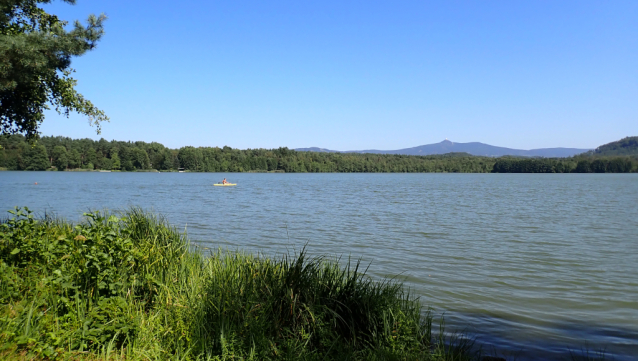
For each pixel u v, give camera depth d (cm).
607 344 644
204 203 3334
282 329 520
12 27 1052
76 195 4081
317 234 1738
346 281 624
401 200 3853
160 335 489
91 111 1322
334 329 548
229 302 527
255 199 3853
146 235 814
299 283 573
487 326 709
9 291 527
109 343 453
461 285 967
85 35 886
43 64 800
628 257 1305
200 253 816
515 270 1123
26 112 1176
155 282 583
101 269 564
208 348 463
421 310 775
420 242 1562
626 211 2833
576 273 1095
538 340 653
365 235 1722
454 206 3209
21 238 668
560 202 3650
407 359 497
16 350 415
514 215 2562
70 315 480
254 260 674
